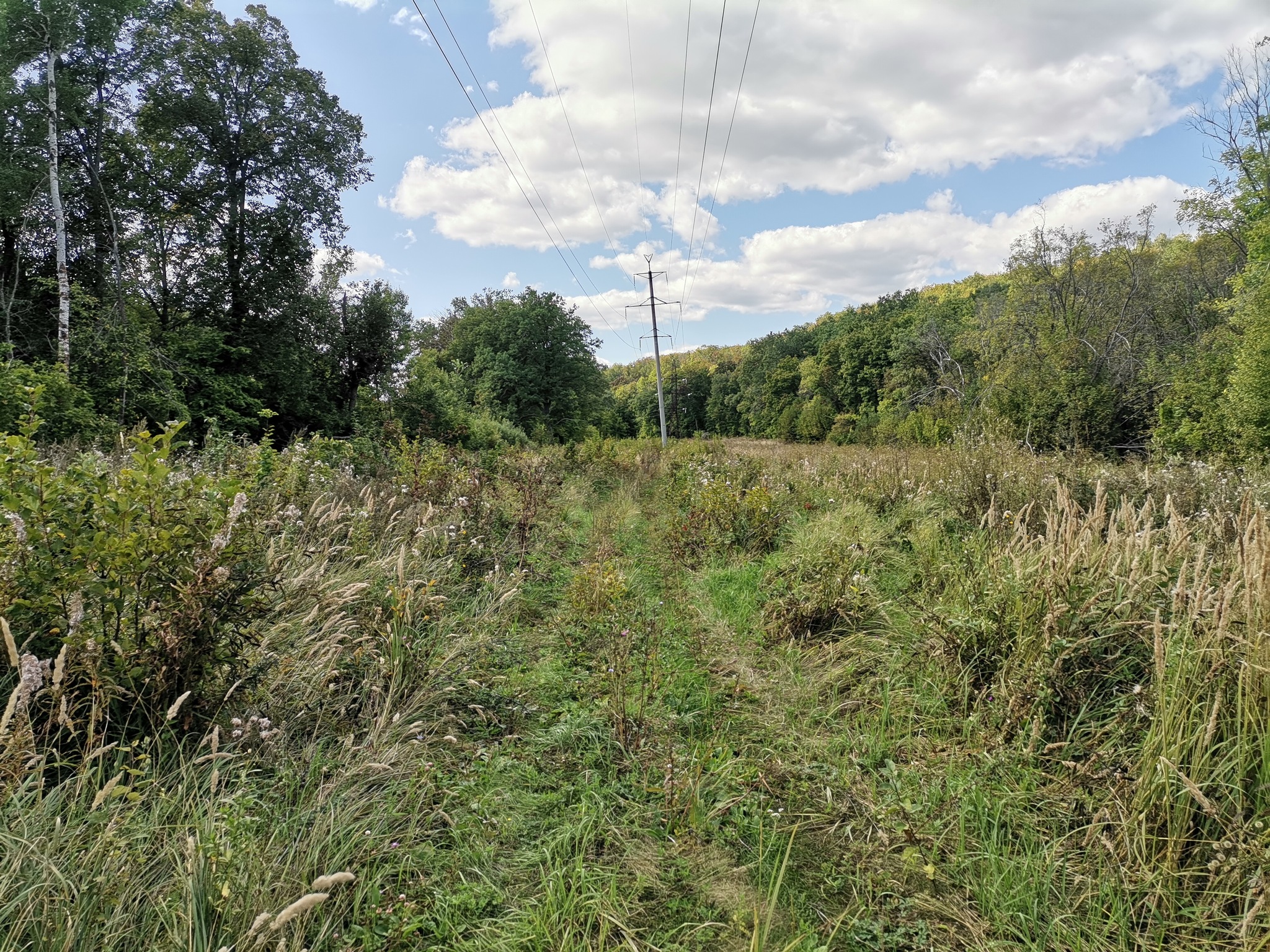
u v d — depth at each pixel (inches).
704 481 401.1
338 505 216.7
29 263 685.3
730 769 133.0
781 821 119.4
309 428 874.1
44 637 107.1
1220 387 511.8
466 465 418.6
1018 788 117.4
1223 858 87.9
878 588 217.6
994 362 942.4
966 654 154.1
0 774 87.6
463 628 195.3
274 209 808.3
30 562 104.4
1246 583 103.4
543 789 128.6
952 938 93.3
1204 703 101.6
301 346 854.5
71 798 94.6
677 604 244.1
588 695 170.9
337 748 125.8
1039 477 306.5
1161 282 824.9
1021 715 128.9
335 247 888.9
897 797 122.9
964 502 307.4
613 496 531.8
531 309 1578.5
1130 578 133.6
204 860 80.3
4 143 598.5
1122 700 119.6
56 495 107.3
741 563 281.3
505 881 102.7
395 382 963.3
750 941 92.9
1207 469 322.7
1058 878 100.1
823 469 501.7
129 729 109.3
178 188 752.3
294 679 132.0
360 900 91.1
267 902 82.5
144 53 700.0
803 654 189.2
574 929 92.6
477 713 154.2
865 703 159.5
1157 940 87.0
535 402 1549.0
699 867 107.7
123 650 109.3
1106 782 108.7
